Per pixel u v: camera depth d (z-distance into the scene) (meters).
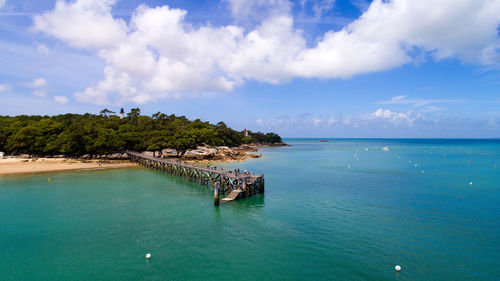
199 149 109.12
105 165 82.38
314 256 23.28
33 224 30.41
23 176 61.34
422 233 28.16
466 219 32.47
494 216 33.50
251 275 20.47
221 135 152.75
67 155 90.69
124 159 96.88
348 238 26.95
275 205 38.41
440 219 32.50
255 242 26.02
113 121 126.06
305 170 75.25
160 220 31.98
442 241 26.27
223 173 47.56
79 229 29.05
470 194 45.06
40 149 88.44
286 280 19.80
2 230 28.67
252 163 94.62
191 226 30.09
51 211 35.09
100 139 91.88
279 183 55.19
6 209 35.84
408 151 173.12
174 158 103.12
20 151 89.69
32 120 111.25
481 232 28.44
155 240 26.39
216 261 22.44
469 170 74.50
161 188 50.22
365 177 62.66
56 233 27.95
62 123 101.62
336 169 77.25
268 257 23.14
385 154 143.00
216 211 35.50
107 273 20.61
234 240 26.45
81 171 70.12
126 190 48.06
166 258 22.89
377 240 26.50
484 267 21.56
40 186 50.62
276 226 30.17
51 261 22.34
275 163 94.50
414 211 35.53
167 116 150.00
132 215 33.75
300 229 29.27
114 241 26.12
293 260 22.64
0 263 21.98
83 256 23.17
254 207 37.38
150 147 100.69
